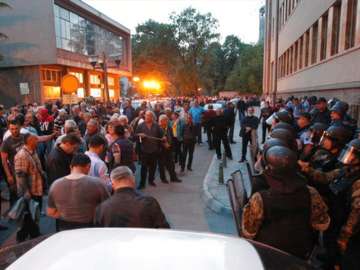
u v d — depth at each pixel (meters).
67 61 27.70
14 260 1.57
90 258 1.50
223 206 6.66
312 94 18.50
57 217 3.63
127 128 8.48
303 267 1.71
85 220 3.51
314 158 4.11
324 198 3.60
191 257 1.53
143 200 3.13
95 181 3.62
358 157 3.26
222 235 1.90
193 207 7.01
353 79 11.30
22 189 4.93
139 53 64.19
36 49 25.98
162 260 1.49
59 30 26.86
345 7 12.58
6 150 5.87
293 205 2.62
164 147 8.69
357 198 2.96
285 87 30.36
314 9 18.36
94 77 34.44
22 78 26.83
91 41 32.88
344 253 3.04
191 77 56.75
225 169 10.18
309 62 19.64
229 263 1.51
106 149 6.11
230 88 78.75
